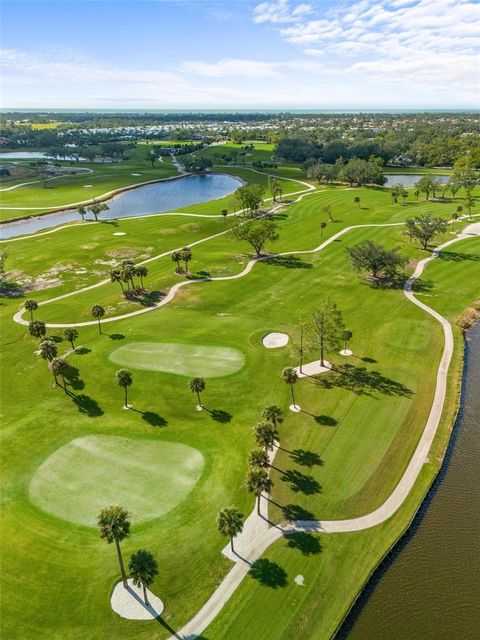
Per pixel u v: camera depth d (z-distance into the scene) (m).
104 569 37.69
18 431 54.47
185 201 193.38
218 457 49.62
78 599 35.38
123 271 91.38
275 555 38.31
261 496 44.41
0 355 72.56
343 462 48.53
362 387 61.31
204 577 36.69
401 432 52.78
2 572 37.53
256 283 98.25
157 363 67.44
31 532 41.09
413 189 195.88
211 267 108.06
